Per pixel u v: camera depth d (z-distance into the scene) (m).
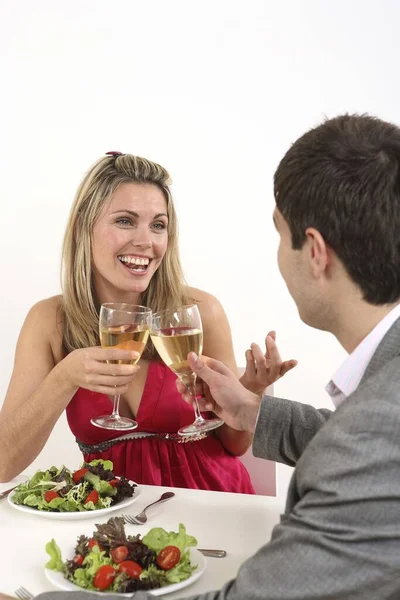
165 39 3.39
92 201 1.79
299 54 3.37
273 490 1.82
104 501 1.27
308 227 0.87
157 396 1.81
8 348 3.42
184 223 3.44
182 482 1.79
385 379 0.75
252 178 3.40
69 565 0.95
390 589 0.69
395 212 0.83
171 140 3.43
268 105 3.39
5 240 3.44
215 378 1.31
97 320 1.86
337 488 0.71
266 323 3.41
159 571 0.94
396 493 0.69
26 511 1.25
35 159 3.43
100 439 1.82
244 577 0.75
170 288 1.94
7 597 0.92
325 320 0.92
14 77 3.42
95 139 3.43
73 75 3.41
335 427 0.74
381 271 0.84
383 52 3.35
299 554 0.72
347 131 0.86
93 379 1.38
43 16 3.40
